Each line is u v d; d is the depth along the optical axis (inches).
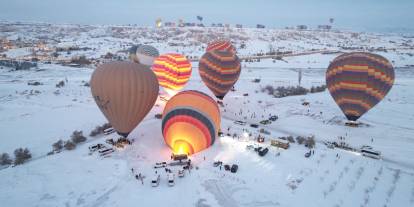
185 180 1375.5
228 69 2434.8
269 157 1609.3
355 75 1969.7
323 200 1263.5
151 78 1715.1
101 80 1601.9
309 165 1544.0
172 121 1588.3
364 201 1270.9
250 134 1947.6
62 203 1225.4
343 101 2087.8
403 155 1732.3
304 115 2440.9
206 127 1571.1
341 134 2046.0
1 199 1244.5
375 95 1999.3
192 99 1599.4
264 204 1218.0
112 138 1868.8
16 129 2044.8
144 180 1382.9
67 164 1533.0
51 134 1967.3
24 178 1402.6
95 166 1510.8
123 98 1600.6
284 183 1369.3
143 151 1670.8
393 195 1322.6
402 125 2215.8
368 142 1916.8
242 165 1509.6
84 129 2055.9
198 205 1206.9
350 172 1501.0
